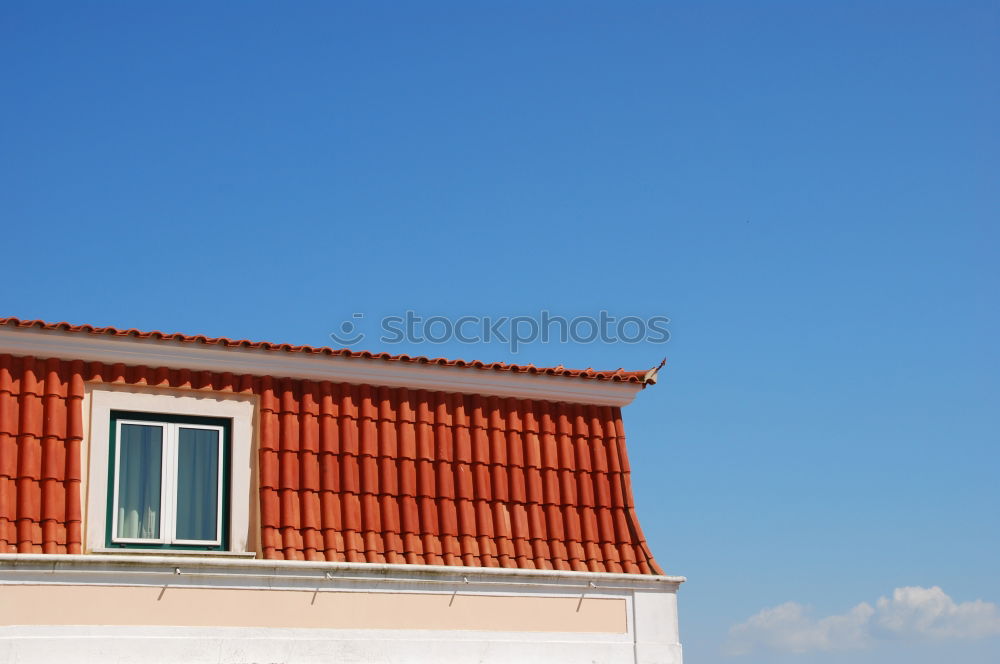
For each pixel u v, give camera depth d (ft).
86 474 43.68
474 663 45.98
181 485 45.21
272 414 46.88
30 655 39.75
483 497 49.11
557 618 47.96
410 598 45.78
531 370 50.85
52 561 40.60
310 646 43.68
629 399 53.36
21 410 43.27
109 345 44.70
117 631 41.16
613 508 51.65
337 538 45.85
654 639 49.21
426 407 49.62
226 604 42.96
